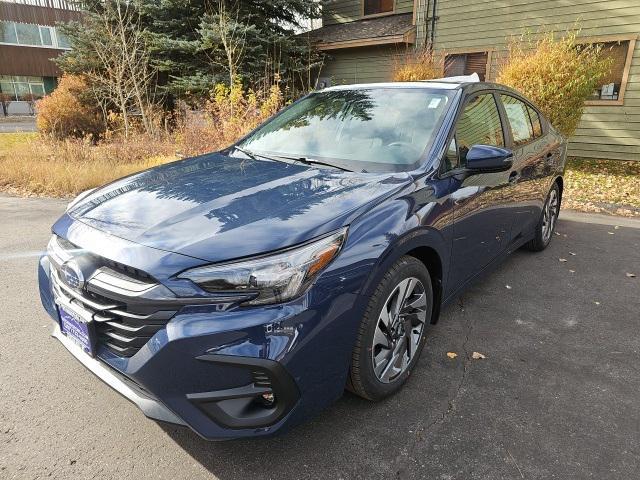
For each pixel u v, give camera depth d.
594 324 3.37
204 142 9.02
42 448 2.10
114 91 13.31
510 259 4.71
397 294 2.38
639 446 2.17
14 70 30.78
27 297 3.62
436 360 2.87
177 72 14.93
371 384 2.30
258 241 1.88
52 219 6.04
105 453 2.09
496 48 11.85
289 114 3.64
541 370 2.78
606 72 9.50
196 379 1.79
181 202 2.24
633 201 7.35
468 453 2.12
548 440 2.20
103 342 1.99
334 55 15.39
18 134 17.39
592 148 11.09
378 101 3.32
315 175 2.61
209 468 2.02
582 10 10.59
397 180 2.52
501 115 3.68
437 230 2.57
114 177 8.42
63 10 32.06
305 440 2.19
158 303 1.80
